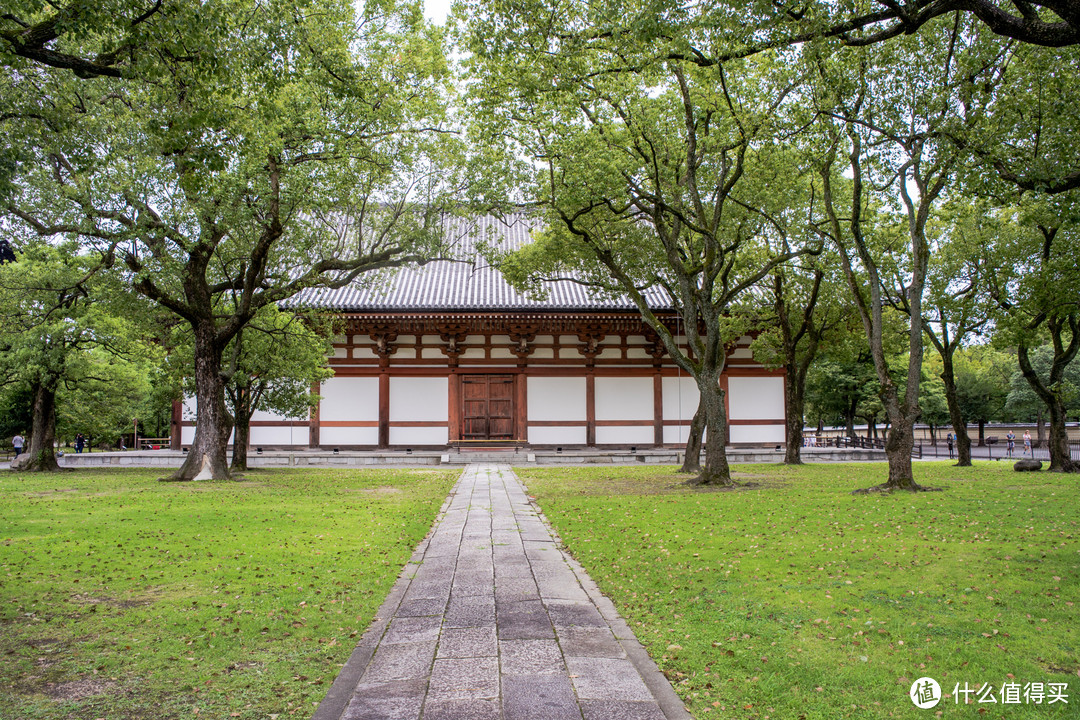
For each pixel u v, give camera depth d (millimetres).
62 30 8312
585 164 15961
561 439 36094
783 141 16125
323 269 21125
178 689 5152
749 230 20125
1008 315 23891
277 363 23797
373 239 24531
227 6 10242
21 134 10438
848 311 27438
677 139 18781
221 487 19109
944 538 10578
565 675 5316
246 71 10500
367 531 11836
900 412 17234
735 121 16297
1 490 18469
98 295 20734
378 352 35688
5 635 6395
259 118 13508
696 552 9797
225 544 10602
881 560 9078
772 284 29562
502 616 6926
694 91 17219
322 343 25891
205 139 12164
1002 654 5637
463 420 35906
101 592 7891
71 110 12164
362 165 19234
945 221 23812
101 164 11961
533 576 8680
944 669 5352
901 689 5008
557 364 36500
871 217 21203
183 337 23641
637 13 10250
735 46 10219
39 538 11125
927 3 8352
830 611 6883
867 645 5910
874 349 17438
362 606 7301
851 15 9391
